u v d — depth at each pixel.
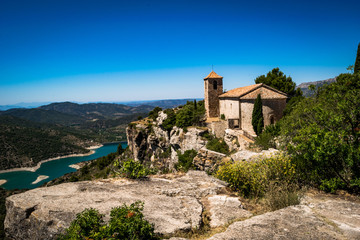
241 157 15.39
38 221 6.46
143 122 80.06
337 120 8.62
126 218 5.68
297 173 9.30
